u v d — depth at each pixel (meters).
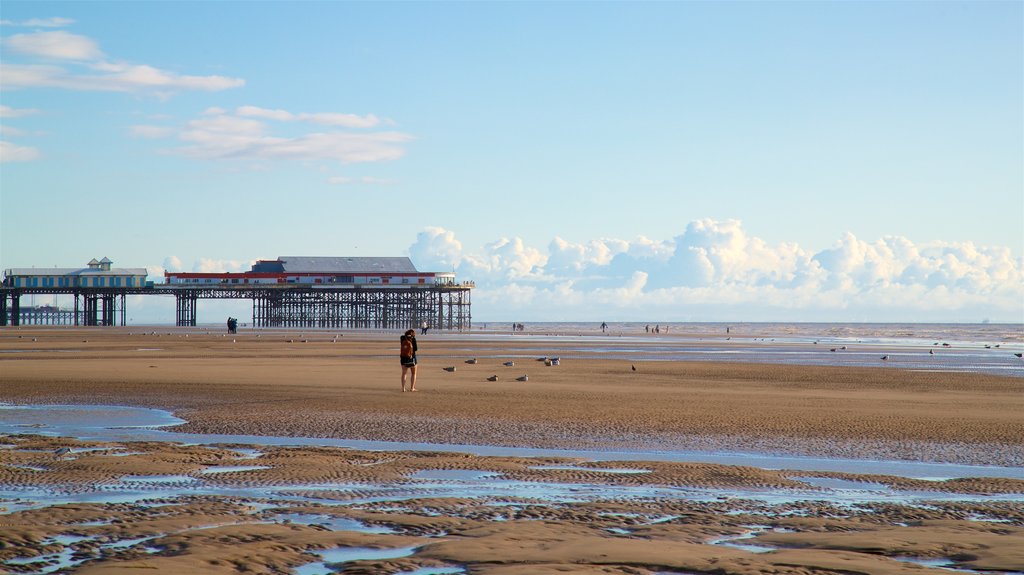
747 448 19.56
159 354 60.69
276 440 20.34
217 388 33.19
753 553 10.42
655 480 15.41
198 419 24.05
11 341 85.06
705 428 22.64
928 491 14.73
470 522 12.09
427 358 58.50
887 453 18.97
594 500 13.70
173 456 17.42
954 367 53.59
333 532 11.34
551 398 30.09
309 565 9.91
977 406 28.48
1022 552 10.51
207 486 14.52
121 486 14.45
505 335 132.12
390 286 172.75
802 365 53.97
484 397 30.25
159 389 32.69
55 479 14.95
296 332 132.50
